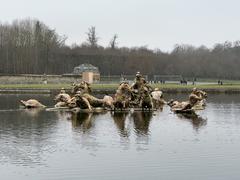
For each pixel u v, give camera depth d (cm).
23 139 3878
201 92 7162
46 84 12988
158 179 2759
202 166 3025
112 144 3684
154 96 7388
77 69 15938
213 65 19675
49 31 18450
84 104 6419
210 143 3772
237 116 5841
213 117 5719
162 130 4484
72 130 4419
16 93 10219
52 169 2920
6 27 17638
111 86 11350
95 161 3128
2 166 2983
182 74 18825
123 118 5534
